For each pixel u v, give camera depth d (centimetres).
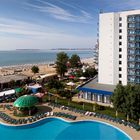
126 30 6919
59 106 6119
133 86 4912
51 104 6369
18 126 4753
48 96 7419
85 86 7275
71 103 6494
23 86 8781
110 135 4325
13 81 9019
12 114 5572
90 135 4356
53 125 4966
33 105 5503
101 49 7462
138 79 6819
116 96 4900
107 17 7206
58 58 11781
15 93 7469
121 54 7100
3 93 7300
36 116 5212
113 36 7125
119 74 7212
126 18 6888
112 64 7256
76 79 10562
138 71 6806
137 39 6750
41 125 4978
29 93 7750
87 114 5375
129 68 6962
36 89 7988
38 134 4488
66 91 7744
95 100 6825
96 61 12169
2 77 9788
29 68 19000
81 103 6494
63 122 5069
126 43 6950
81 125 4903
